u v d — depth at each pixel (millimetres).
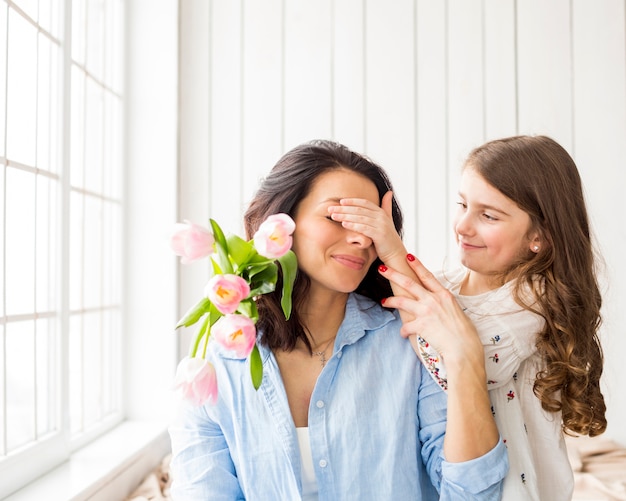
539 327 1521
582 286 1555
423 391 1423
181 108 3084
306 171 1367
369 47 3045
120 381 2930
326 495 1342
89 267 2666
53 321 2227
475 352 1353
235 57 3086
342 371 1400
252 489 1367
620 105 2951
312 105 3061
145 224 2967
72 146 2500
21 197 2031
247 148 3076
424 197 3020
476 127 3008
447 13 3020
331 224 1334
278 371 1396
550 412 1564
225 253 1169
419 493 1372
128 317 2959
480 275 1616
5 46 1900
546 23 2984
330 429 1362
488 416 1337
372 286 1521
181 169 3078
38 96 2133
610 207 2955
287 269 1189
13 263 1992
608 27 2957
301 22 3066
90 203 2666
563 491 1570
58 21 2227
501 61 3000
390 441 1367
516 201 1518
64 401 2252
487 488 1326
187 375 1129
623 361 2918
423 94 3029
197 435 1448
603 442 2812
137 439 2572
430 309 1381
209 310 1188
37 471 2055
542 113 2986
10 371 1980
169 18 2973
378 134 3035
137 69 2979
